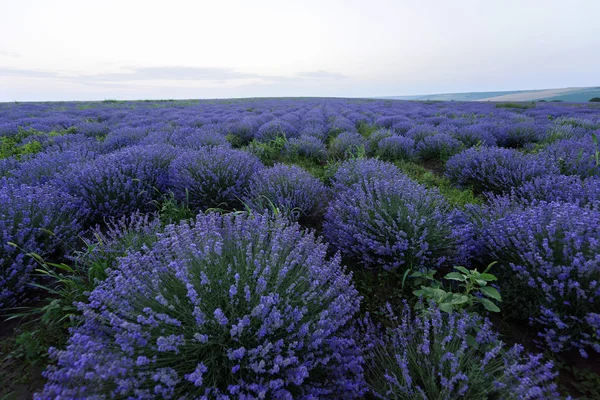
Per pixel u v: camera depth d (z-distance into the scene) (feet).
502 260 8.54
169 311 5.89
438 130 32.32
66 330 7.04
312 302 6.25
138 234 9.54
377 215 9.64
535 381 5.03
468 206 11.33
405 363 5.58
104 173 13.24
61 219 10.57
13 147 25.98
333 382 5.60
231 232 8.00
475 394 5.19
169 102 112.98
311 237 8.12
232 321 5.42
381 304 8.21
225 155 15.90
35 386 5.92
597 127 31.53
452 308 6.56
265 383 4.77
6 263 8.07
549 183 12.06
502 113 54.29
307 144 25.30
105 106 86.94
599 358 6.39
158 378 4.75
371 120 47.73
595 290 6.35
